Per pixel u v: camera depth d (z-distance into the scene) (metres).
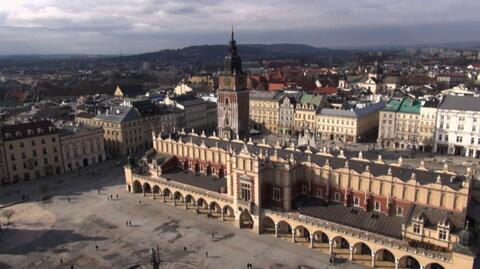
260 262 84.19
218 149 117.56
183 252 89.31
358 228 84.06
